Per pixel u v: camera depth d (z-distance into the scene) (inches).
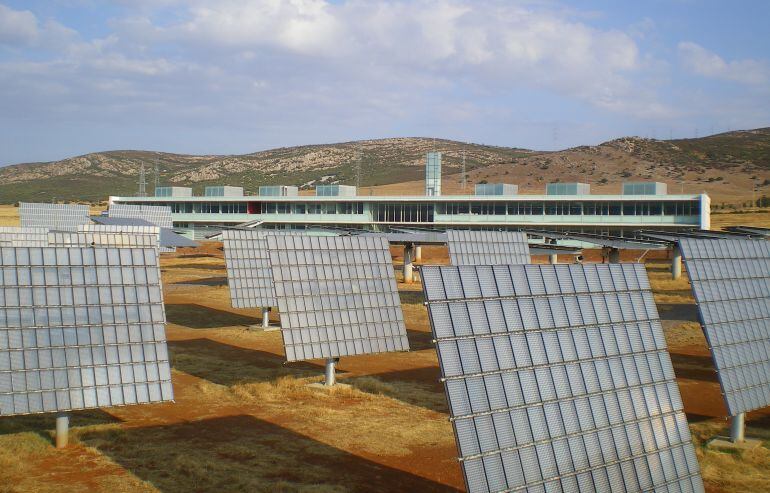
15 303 923.4
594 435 660.7
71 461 896.9
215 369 1492.4
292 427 1074.7
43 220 4685.0
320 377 1422.2
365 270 1427.2
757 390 1023.0
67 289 967.6
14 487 800.3
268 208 5526.6
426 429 1072.8
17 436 975.0
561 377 667.4
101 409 1156.5
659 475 695.7
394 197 4945.9
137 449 950.4
